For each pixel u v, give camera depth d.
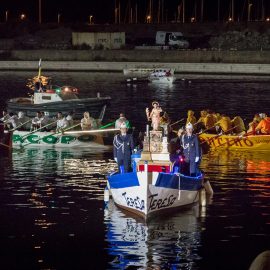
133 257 22.94
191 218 27.09
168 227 25.91
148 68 115.69
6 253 23.41
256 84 97.00
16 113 53.62
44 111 53.12
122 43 135.25
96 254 23.22
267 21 153.88
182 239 24.64
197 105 71.44
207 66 117.88
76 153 41.72
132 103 73.75
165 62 122.31
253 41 138.00
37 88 54.41
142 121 58.06
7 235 25.17
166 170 26.98
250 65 115.44
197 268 22.11
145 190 26.00
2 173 35.69
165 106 70.69
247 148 42.28
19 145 43.72
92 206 28.84
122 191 27.17
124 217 27.09
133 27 161.25
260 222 26.66
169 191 26.89
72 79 107.75
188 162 29.12
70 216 27.39
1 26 164.75
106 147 43.81
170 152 27.95
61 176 35.00
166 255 23.12
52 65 126.88
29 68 127.06
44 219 27.08
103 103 55.31
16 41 153.88
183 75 115.38
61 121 44.09
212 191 31.14
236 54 118.69
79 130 44.31
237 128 43.56
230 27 153.25
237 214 27.77
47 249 23.78
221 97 79.44
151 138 27.28
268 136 41.78
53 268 22.16
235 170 36.59
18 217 27.39
